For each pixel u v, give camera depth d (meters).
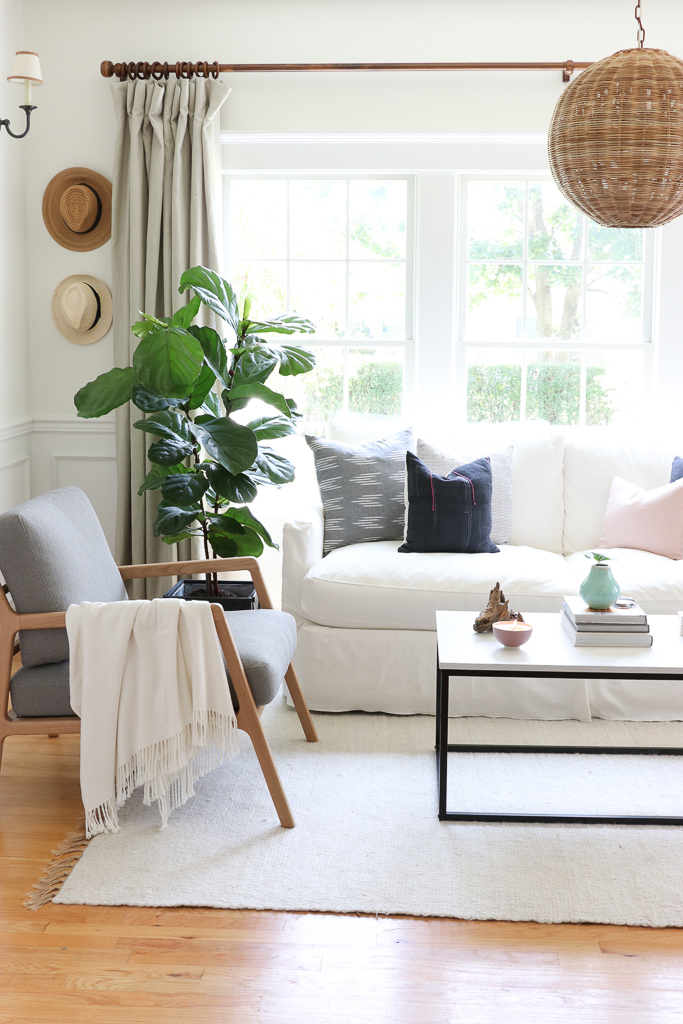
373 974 1.81
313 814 2.43
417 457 3.50
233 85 3.96
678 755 2.67
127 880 2.13
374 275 4.21
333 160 4.06
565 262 4.16
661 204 2.20
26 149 4.05
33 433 4.20
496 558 3.25
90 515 2.80
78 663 2.30
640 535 3.41
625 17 3.86
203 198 3.90
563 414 4.24
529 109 3.93
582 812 2.43
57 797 2.56
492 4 3.86
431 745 2.87
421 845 2.27
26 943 1.91
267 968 1.83
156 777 2.31
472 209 4.15
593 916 1.99
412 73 3.92
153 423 2.98
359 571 3.13
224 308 3.13
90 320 4.04
